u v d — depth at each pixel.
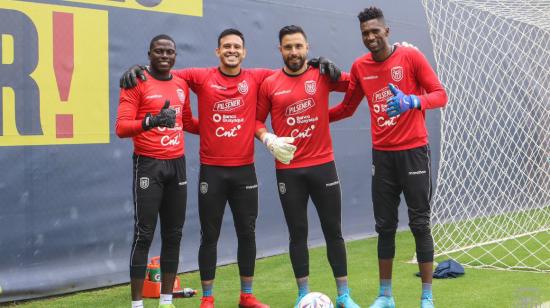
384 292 3.58
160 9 4.66
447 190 6.91
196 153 4.95
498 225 7.16
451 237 6.46
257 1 5.34
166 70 3.37
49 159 4.10
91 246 4.35
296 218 3.54
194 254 4.94
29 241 4.02
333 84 3.58
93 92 4.31
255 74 3.65
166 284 3.47
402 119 3.38
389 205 3.51
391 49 3.42
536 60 8.08
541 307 3.31
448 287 4.14
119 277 4.49
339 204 3.58
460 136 7.15
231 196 3.64
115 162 4.47
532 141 8.26
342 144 6.20
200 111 3.58
